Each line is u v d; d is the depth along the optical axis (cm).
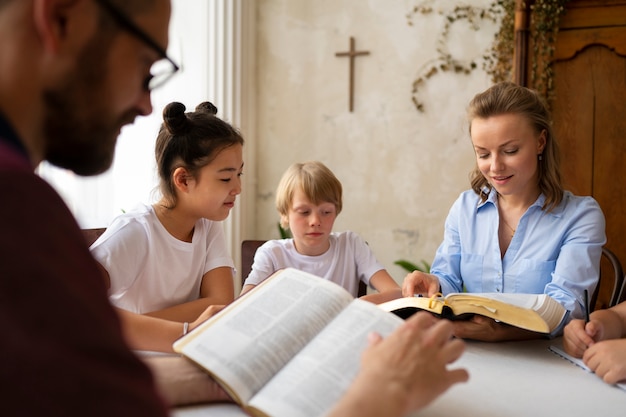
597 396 94
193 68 327
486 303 117
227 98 326
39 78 48
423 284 147
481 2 315
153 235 148
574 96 273
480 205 173
